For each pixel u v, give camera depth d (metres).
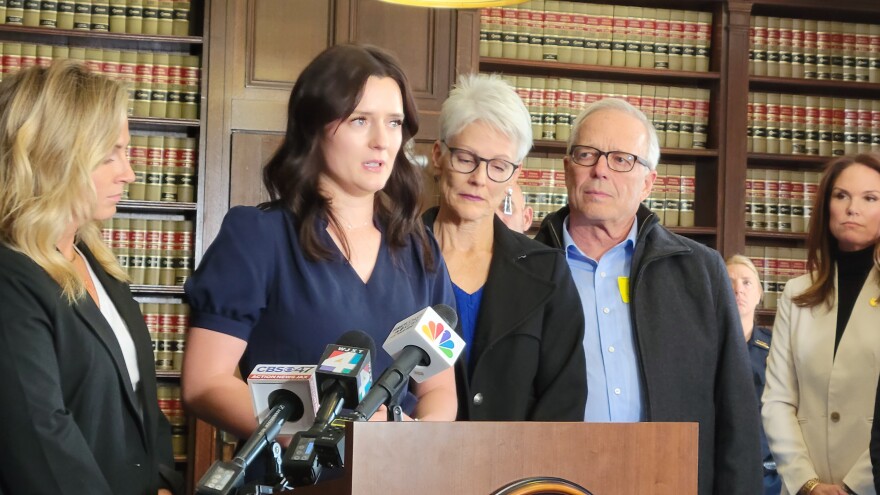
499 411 2.43
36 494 1.76
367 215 2.06
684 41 5.96
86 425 1.89
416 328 1.57
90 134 2.00
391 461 1.35
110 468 1.92
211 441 5.12
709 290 2.73
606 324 2.70
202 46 5.47
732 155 5.90
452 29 5.62
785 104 6.04
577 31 5.86
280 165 2.05
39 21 5.38
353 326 1.97
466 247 2.59
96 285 2.14
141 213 5.53
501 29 5.78
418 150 5.52
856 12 6.12
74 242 2.16
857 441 3.25
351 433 1.34
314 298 1.96
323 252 1.98
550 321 2.51
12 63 5.32
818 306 3.42
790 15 6.18
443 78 5.60
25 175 1.93
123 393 1.98
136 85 5.44
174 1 5.51
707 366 2.69
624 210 2.72
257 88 5.46
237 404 1.87
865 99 6.11
